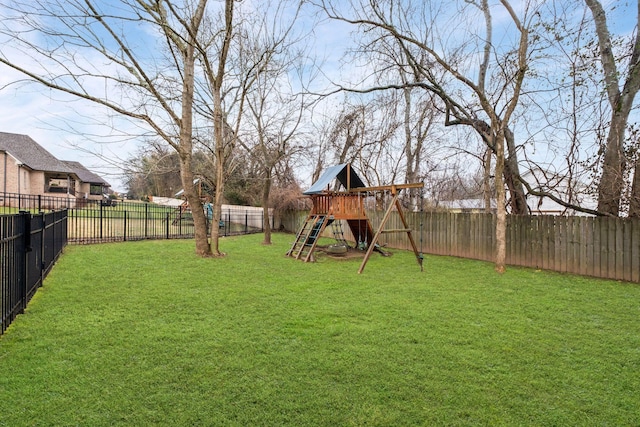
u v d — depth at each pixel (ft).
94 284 18.90
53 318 13.35
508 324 13.69
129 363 9.75
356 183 35.40
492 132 27.40
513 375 9.51
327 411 7.72
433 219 36.63
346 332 12.50
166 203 115.24
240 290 18.61
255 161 44.68
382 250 35.04
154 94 26.81
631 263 22.79
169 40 28.19
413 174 52.37
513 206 34.06
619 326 13.67
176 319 13.65
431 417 7.59
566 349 11.35
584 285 21.42
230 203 85.05
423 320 14.01
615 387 9.00
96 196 126.82
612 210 26.71
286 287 19.62
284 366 9.76
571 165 29.22
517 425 7.39
